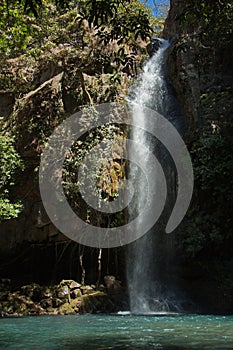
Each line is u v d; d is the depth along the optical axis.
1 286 12.56
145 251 12.93
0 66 14.52
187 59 13.71
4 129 13.41
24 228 12.81
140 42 15.48
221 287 12.19
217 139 11.81
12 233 12.91
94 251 13.05
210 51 13.57
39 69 14.58
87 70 14.16
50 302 11.32
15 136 13.06
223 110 12.59
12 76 14.43
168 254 12.88
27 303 11.34
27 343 5.31
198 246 11.93
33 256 13.43
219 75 13.55
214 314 10.52
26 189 12.81
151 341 5.41
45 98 13.39
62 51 14.33
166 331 6.58
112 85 13.54
